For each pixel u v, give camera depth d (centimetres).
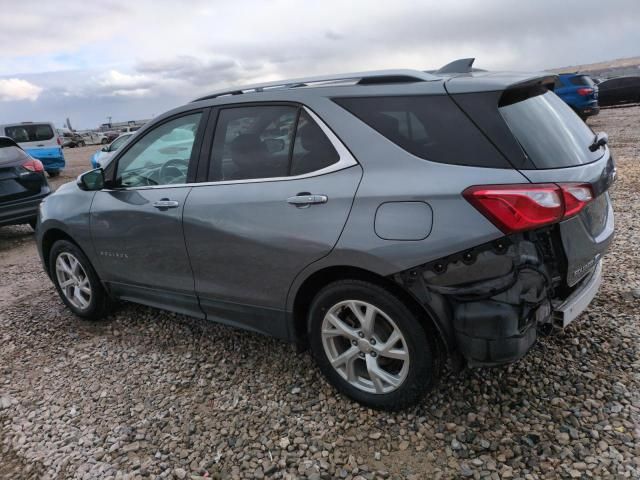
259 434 262
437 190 225
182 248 318
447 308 230
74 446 264
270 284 283
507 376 287
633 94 2298
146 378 325
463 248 220
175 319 408
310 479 229
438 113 237
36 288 525
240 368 326
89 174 375
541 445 236
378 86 259
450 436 248
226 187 296
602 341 313
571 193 221
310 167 265
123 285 376
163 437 266
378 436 252
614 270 416
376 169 244
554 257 231
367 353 262
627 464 220
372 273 248
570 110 283
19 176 692
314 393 292
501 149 222
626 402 258
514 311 219
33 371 347
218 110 311
